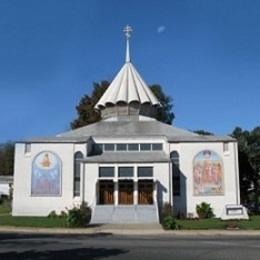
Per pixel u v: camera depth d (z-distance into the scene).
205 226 30.91
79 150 47.16
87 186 44.25
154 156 46.62
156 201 43.16
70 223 31.66
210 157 46.84
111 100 59.97
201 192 46.09
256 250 16.12
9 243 19.14
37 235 24.94
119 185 44.78
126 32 66.00
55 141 47.06
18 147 47.00
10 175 118.88
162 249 16.42
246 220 35.97
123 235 25.56
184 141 47.38
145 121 56.22
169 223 29.67
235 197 45.84
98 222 37.81
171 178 44.62
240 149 58.28
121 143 49.81
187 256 14.36
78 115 77.19
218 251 15.77
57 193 45.97
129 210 40.56
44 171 46.50
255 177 59.66
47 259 13.73
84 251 15.81
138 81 62.31
